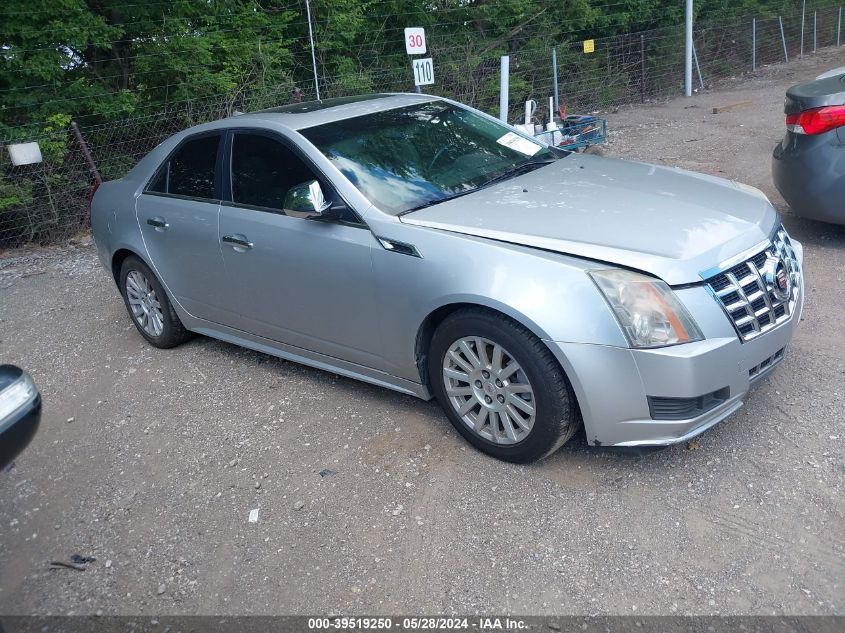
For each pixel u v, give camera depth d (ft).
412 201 13.08
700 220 11.71
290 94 39.60
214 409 14.98
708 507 10.57
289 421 14.12
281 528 11.18
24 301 23.77
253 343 15.94
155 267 17.06
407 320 12.30
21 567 11.03
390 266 12.26
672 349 10.26
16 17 31.12
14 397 10.47
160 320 17.89
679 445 11.98
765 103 47.24
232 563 10.60
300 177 13.84
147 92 36.76
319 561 10.41
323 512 11.41
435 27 51.24
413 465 12.25
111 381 16.90
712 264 10.74
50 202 31.27
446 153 14.60
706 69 65.26
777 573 9.31
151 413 15.17
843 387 13.04
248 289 14.99
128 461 13.55
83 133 33.12
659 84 58.39
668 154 33.94
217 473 12.79
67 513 12.22
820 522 10.05
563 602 9.24
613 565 9.73
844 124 17.80
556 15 57.57
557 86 51.08
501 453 11.85
